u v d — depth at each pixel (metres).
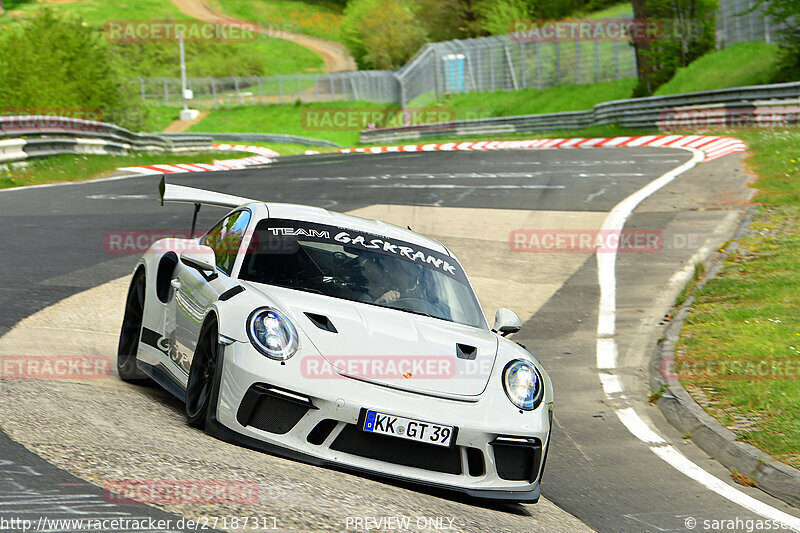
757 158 74.75
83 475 13.45
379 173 83.50
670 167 77.75
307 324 17.75
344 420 16.48
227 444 16.50
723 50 158.25
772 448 22.72
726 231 51.44
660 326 36.53
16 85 131.75
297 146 191.38
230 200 24.61
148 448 15.33
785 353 30.20
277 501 13.64
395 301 20.39
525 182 73.12
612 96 187.75
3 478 12.80
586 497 20.12
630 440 24.92
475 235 52.28
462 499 17.56
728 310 36.59
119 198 62.56
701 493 20.91
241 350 16.86
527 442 17.70
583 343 34.53
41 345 24.72
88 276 36.31
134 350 23.14
